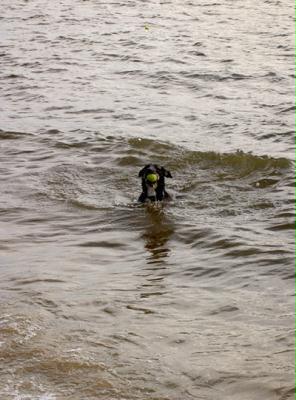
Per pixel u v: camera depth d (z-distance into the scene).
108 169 13.26
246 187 12.10
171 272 8.38
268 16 36.28
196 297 7.49
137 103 19.12
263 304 7.21
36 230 10.21
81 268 8.55
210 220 10.45
